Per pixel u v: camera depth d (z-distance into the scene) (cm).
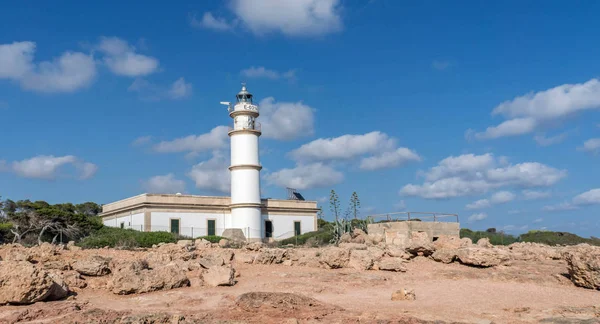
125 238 4166
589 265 2295
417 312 1775
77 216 5262
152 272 2230
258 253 3000
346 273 2625
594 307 1842
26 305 1845
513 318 1706
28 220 5075
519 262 2930
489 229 5525
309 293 2189
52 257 2634
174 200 5766
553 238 5206
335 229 5203
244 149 5953
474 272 2645
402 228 3900
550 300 2052
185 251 3000
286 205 6488
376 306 1895
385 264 2741
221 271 2320
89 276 2342
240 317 1703
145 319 1590
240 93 6138
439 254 2939
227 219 6016
